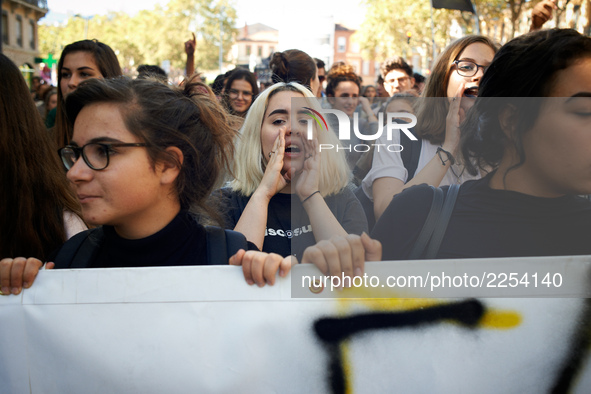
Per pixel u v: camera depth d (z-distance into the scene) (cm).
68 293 133
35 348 133
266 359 132
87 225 174
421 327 130
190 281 132
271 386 132
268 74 619
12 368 133
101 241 153
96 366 132
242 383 132
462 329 130
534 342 129
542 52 129
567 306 129
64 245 153
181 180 146
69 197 173
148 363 132
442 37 2103
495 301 129
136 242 141
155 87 146
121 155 133
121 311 132
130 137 134
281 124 203
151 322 132
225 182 208
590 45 129
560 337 129
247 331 131
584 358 128
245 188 205
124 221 141
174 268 133
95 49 295
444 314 130
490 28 2031
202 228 153
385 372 131
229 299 132
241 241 151
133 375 132
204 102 157
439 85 249
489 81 140
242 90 391
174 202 147
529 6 1373
